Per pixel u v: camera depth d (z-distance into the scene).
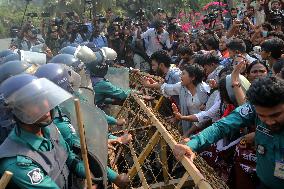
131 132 3.91
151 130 3.79
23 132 2.23
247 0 8.75
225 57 5.72
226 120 2.36
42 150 2.27
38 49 7.73
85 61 4.76
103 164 2.71
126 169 3.59
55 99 2.21
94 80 4.81
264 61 4.11
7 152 2.14
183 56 5.64
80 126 2.36
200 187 2.15
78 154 2.75
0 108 2.27
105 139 2.93
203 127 3.77
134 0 18.11
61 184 2.37
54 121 2.74
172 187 3.37
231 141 3.13
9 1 27.34
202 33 8.48
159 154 3.52
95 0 16.95
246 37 6.97
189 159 2.36
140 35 8.86
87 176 2.43
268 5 7.33
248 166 2.92
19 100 2.15
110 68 5.68
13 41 10.53
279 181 2.11
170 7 17.17
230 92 3.01
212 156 3.28
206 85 4.06
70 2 18.66
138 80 6.14
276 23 6.73
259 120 2.15
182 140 2.67
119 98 4.88
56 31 10.90
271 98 1.83
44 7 20.41
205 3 15.83
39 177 2.14
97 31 10.12
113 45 10.02
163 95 4.77
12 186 2.15
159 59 5.06
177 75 4.93
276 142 2.03
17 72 3.67
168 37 8.66
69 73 3.29
